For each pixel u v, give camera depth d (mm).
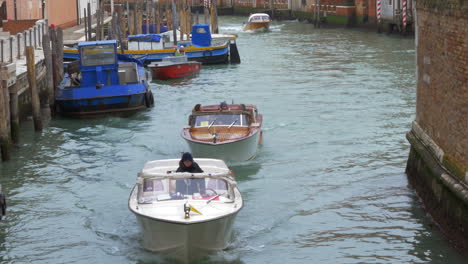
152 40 41094
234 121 19234
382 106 26844
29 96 26344
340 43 53969
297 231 13773
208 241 12125
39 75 29000
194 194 12906
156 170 14016
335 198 15648
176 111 26750
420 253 12438
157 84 34281
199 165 14398
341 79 34469
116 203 15656
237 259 12453
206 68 40312
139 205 12539
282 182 16938
